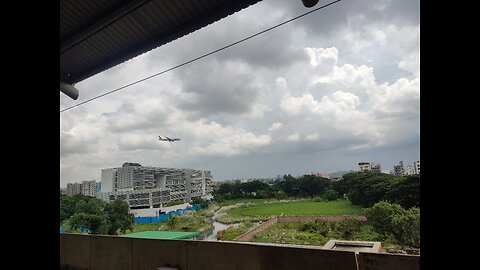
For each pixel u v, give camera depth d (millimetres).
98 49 7652
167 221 43375
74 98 9344
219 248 5555
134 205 65875
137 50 7457
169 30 6684
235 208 50469
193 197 82625
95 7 6086
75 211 27312
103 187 80125
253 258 5180
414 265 4051
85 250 7316
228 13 5898
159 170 88125
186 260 5883
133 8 5887
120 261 6734
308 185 48156
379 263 4250
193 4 5871
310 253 4656
